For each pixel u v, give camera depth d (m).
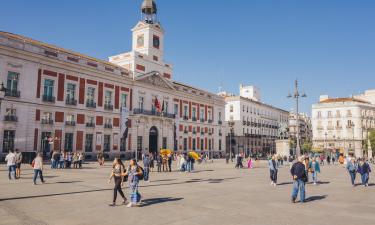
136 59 53.03
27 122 37.34
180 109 62.47
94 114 45.56
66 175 22.91
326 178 24.06
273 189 16.53
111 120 48.09
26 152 35.91
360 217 9.77
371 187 18.11
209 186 17.58
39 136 38.59
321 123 89.69
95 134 45.44
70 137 42.38
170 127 59.12
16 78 36.88
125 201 11.70
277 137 105.19
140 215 9.77
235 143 84.44
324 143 88.25
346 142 85.31
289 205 11.77
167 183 18.89
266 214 10.05
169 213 10.08
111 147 47.66
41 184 17.31
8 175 21.66
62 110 41.41
